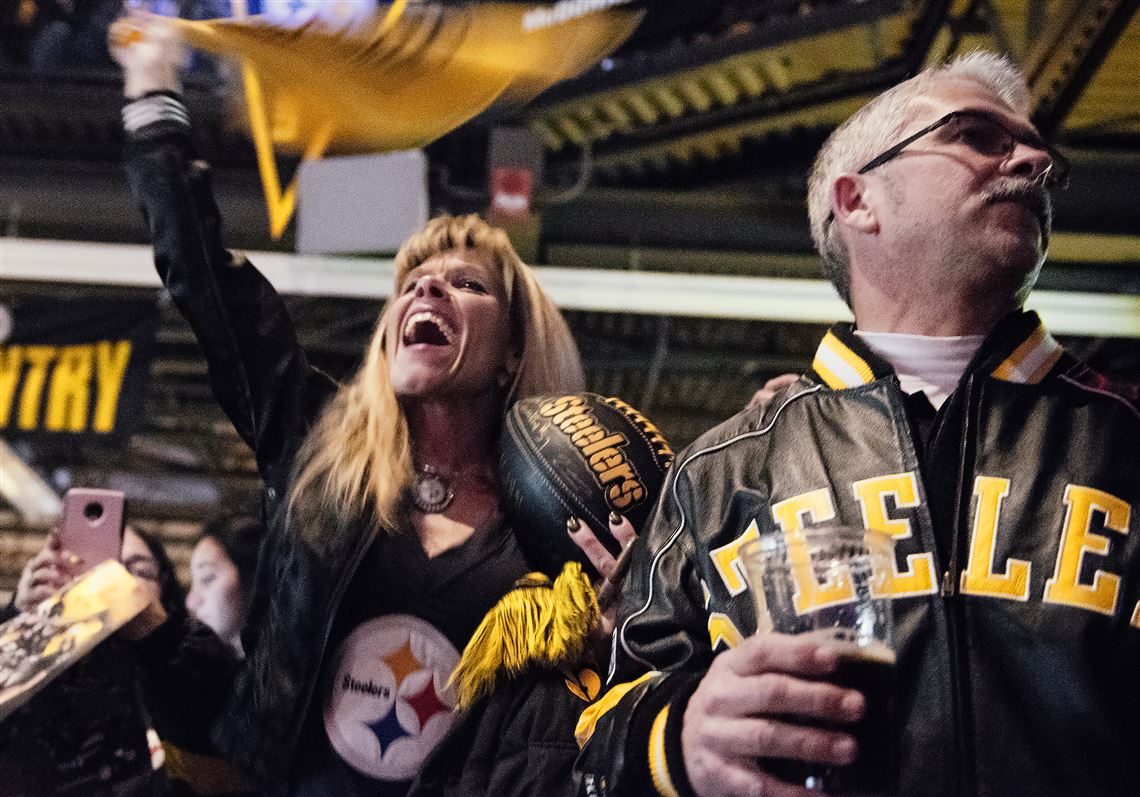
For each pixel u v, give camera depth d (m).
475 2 2.98
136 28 2.41
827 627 1.07
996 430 1.41
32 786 2.08
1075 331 5.58
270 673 1.90
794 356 7.24
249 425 2.16
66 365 5.92
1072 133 5.56
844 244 1.61
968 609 1.31
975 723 1.26
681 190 6.39
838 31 5.17
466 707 1.75
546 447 1.84
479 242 2.15
